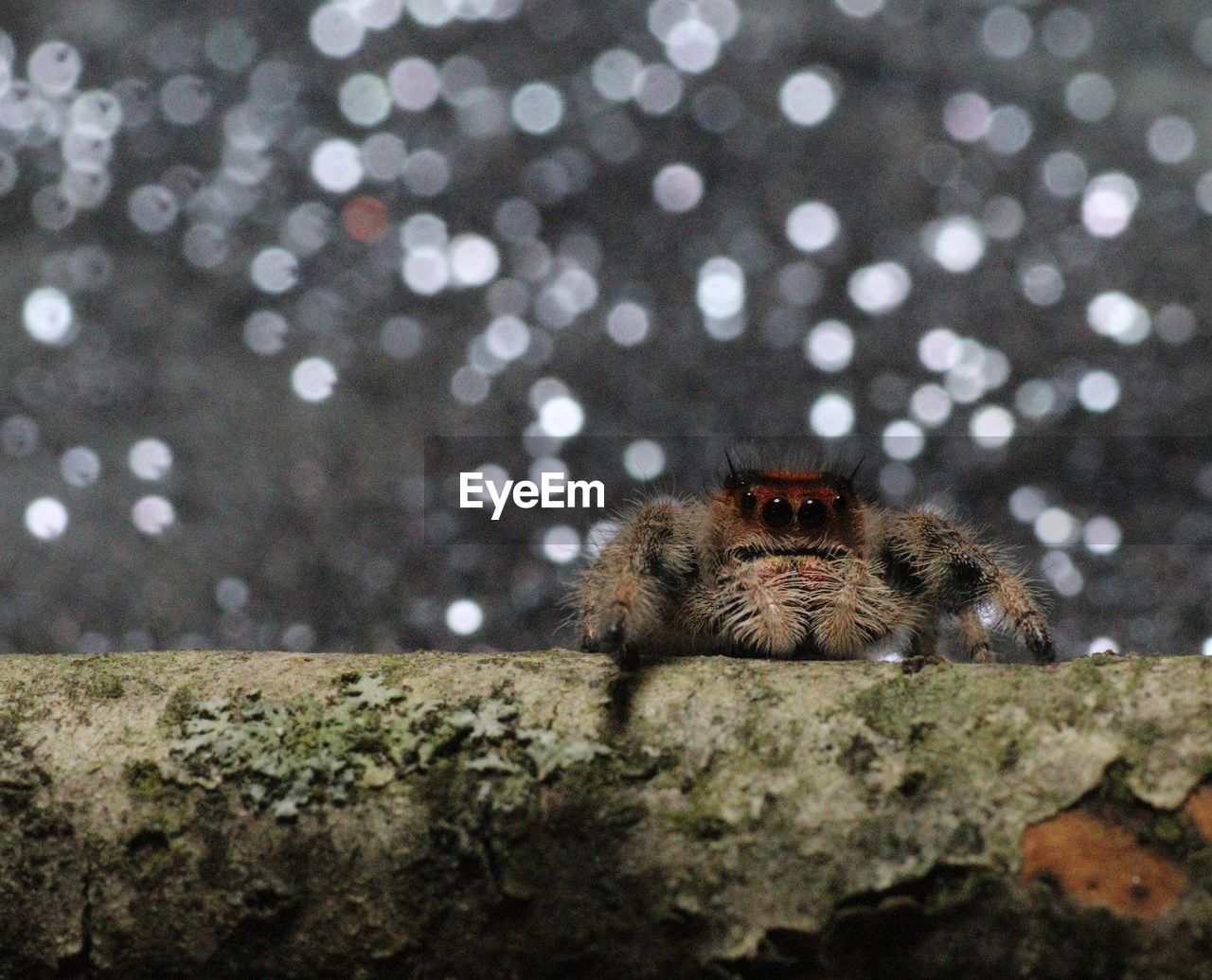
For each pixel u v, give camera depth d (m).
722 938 0.19
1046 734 0.19
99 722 0.19
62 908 0.19
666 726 0.19
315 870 0.19
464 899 0.19
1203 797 0.19
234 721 0.19
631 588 0.20
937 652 0.21
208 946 0.19
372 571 0.23
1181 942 0.19
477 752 0.19
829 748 0.19
